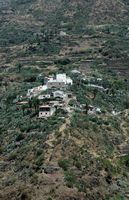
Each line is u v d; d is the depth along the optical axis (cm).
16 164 11781
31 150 12088
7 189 10338
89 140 12900
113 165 12138
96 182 10750
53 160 11175
